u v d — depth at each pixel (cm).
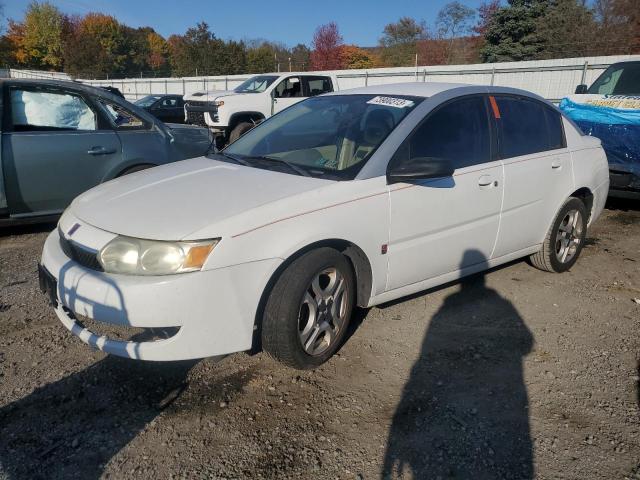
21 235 555
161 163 580
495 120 392
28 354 318
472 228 371
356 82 2628
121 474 227
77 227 289
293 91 1384
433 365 317
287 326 280
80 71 5378
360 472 231
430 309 390
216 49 4562
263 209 275
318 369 309
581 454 245
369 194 309
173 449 242
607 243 568
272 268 271
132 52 6216
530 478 230
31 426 256
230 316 264
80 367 306
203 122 1336
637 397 289
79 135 529
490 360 324
